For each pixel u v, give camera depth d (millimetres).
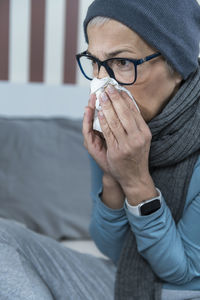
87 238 1804
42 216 1763
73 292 892
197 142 983
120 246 1124
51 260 911
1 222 909
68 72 2262
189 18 948
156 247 957
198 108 984
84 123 990
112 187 1035
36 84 2246
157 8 881
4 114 2242
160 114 965
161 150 994
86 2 2223
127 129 885
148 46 902
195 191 996
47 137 1909
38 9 2197
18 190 1783
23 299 689
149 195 945
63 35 2230
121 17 865
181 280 998
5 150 1854
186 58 940
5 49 2211
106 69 911
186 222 995
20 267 736
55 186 1803
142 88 927
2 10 2176
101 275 1095
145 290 1062
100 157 1012
